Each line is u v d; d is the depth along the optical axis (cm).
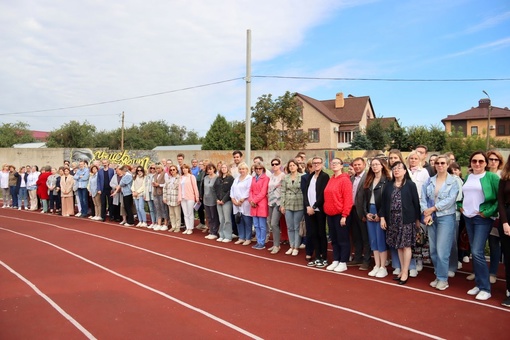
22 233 1184
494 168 651
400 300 599
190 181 1169
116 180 1395
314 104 4781
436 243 651
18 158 2794
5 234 1167
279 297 618
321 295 626
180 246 995
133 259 862
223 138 4688
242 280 708
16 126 7425
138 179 1298
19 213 1662
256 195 955
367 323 517
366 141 3772
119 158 2788
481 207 590
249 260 852
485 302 585
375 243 725
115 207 1420
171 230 1220
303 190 825
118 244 1019
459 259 780
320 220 788
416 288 653
